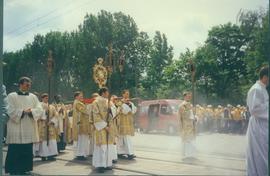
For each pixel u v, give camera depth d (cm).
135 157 1238
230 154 1292
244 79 4088
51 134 1243
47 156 1228
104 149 998
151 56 4441
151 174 940
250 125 790
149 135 2386
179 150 1442
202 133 2470
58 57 4075
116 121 1203
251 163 784
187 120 1228
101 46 3975
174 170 985
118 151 1227
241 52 4097
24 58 4294
